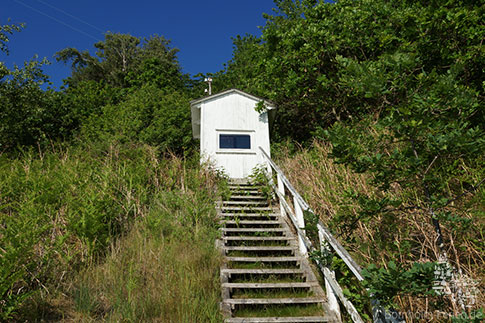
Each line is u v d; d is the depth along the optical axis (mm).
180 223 6422
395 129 3607
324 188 6730
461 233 4223
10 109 13359
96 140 14039
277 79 12211
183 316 3795
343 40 10672
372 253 4621
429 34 7418
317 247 5723
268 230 6551
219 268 5184
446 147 3197
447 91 3428
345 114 11789
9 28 12805
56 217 5527
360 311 3895
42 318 3752
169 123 15938
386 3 11242
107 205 6227
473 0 7680
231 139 10531
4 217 5387
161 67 29000
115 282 4527
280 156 11719
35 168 8047
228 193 8336
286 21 17375
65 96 20875
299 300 4445
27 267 4254
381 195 5504
